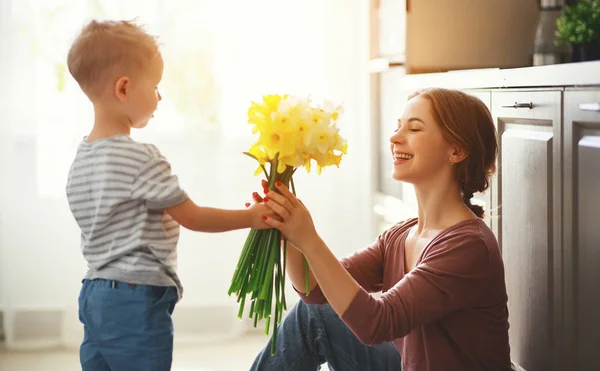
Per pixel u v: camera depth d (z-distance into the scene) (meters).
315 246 1.55
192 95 3.37
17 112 3.32
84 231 1.67
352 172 3.57
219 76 3.39
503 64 2.83
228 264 3.47
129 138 1.64
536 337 1.83
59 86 3.31
